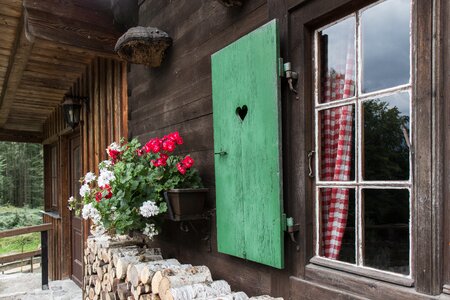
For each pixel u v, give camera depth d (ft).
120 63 11.24
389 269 4.33
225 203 5.95
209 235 6.91
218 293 5.37
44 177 22.97
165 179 7.02
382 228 4.40
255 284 5.71
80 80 15.33
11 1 9.07
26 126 23.03
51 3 9.11
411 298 3.51
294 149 4.98
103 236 9.82
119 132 11.24
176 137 6.97
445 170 3.34
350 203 4.87
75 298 14.58
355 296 4.05
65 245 18.17
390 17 4.17
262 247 5.10
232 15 6.28
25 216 45.11
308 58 4.87
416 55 3.54
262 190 5.09
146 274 6.13
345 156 4.82
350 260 4.85
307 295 4.66
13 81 14.44
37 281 17.72
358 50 4.35
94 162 13.64
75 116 14.47
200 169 7.22
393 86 4.18
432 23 3.40
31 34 8.88
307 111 4.83
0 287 16.71
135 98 10.20
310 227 4.83
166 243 8.64
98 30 9.84
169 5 8.39
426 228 3.42
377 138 4.37
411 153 3.65
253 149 5.27
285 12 5.04
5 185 58.34
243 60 5.46
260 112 5.12
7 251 35.68
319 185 4.78
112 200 7.03
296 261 4.92
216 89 6.16
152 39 7.77
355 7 4.33
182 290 5.30
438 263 3.34
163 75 8.64
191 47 7.49
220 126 6.06
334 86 4.98
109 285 7.88
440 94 3.36
